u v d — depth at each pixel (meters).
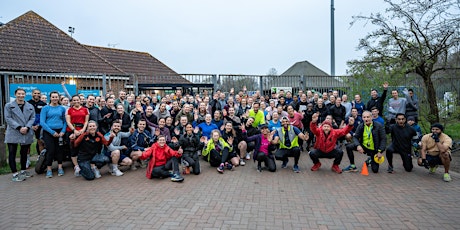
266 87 12.88
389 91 10.09
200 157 8.48
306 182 5.84
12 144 6.22
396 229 3.71
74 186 5.71
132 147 7.03
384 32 10.34
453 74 9.80
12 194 5.23
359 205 4.54
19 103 6.34
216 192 5.23
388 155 6.50
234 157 7.25
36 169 6.59
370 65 10.81
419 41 9.66
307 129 9.16
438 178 6.03
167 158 6.31
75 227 3.83
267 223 3.90
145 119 7.93
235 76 12.47
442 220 3.95
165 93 12.21
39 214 4.29
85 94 10.60
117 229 3.76
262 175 6.43
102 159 6.39
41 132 6.88
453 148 8.70
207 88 12.15
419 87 9.84
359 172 6.61
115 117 7.30
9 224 3.96
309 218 4.06
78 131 6.39
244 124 8.24
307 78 13.32
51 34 16.47
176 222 3.95
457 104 9.15
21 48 14.46
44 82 10.07
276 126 8.32
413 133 6.38
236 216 4.14
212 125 7.92
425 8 9.04
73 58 16.12
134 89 11.77
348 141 8.41
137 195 5.10
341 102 9.64
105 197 5.01
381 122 6.76
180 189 5.43
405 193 5.09
